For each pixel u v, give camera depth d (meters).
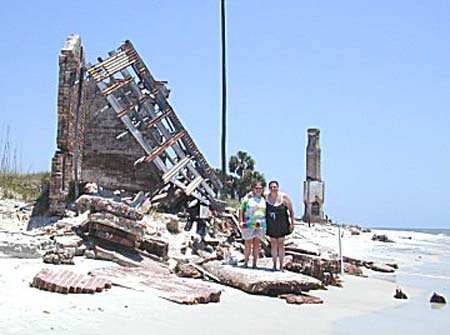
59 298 10.02
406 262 26.14
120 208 15.73
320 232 33.88
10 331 7.72
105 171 23.05
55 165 18.62
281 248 14.67
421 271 22.16
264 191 15.05
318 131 37.84
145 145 21.61
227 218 20.56
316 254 17.31
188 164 21.91
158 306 10.31
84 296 10.43
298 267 15.79
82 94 20.89
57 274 11.26
